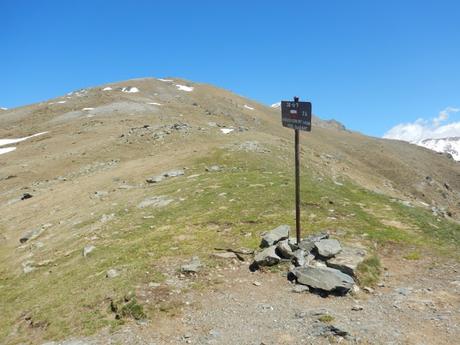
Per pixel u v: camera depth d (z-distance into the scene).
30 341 17.36
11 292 24.31
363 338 13.31
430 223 27.44
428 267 19.78
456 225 28.25
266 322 15.24
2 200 54.81
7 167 71.81
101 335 16.02
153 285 19.06
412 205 32.38
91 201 43.00
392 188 86.31
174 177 46.78
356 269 18.45
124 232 29.48
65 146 81.94
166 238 25.86
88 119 109.56
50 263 27.75
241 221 27.20
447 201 152.25
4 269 30.30
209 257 21.84
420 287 17.48
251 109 181.50
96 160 67.62
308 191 32.75
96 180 52.75
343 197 32.56
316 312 15.30
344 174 70.31
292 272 18.97
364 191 35.75
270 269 19.94
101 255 25.39
